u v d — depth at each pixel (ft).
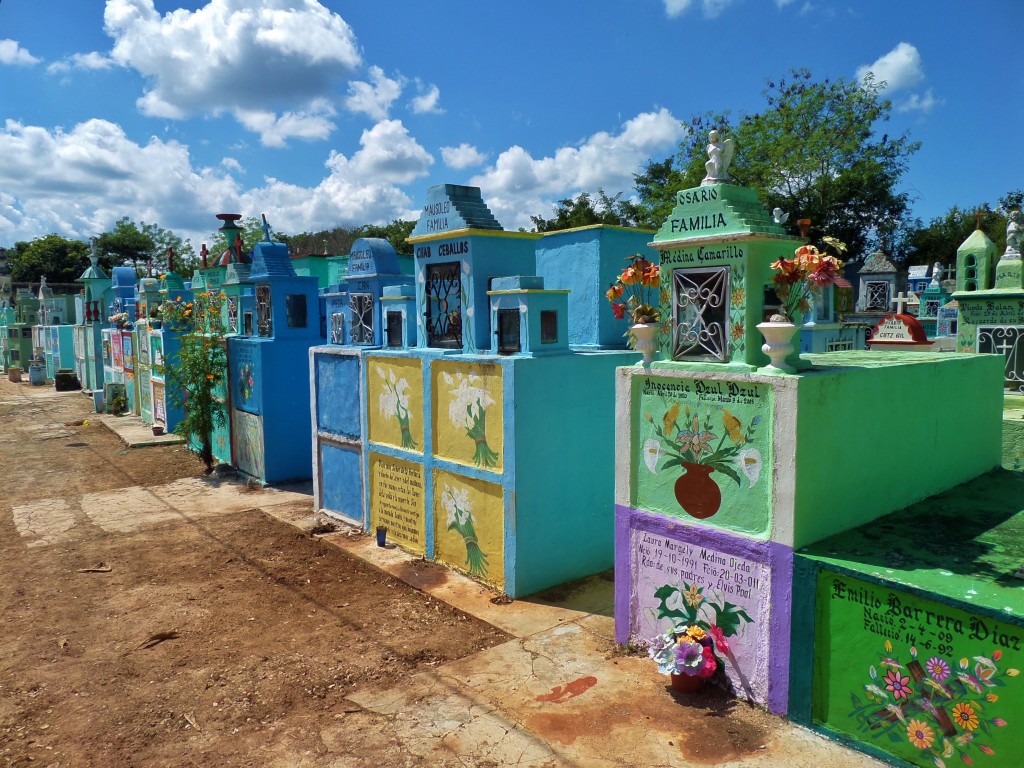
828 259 14.89
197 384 42.75
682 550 17.28
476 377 24.06
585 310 28.84
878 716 13.58
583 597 23.20
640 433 18.13
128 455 50.31
